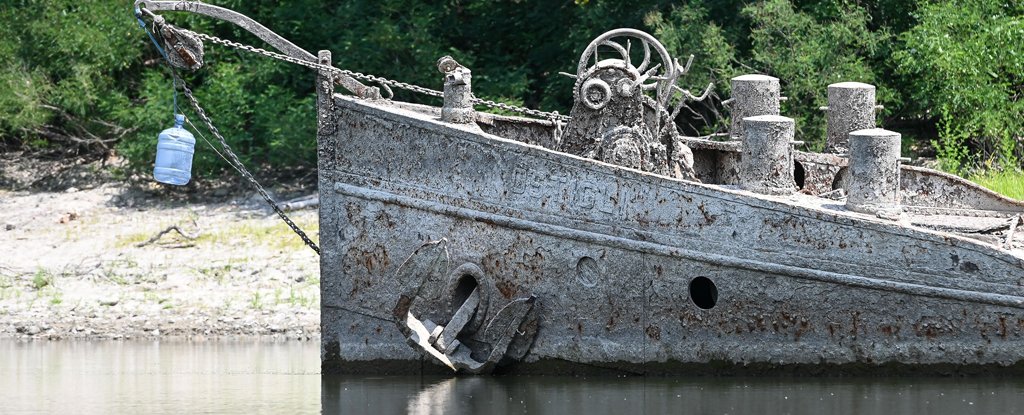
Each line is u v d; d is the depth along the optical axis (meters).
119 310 31.67
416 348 22.88
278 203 41.19
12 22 45.31
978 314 21.47
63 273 34.59
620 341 22.47
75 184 44.94
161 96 42.72
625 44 41.62
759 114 25.94
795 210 21.72
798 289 21.83
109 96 45.38
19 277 34.41
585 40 42.16
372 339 23.42
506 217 22.58
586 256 22.41
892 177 22.06
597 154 23.20
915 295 21.58
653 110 23.61
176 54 23.95
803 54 39.19
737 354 22.16
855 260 21.64
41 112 45.09
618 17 42.19
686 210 22.03
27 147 48.03
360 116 23.14
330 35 43.62
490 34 45.59
